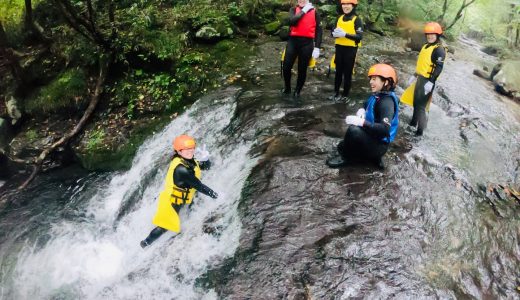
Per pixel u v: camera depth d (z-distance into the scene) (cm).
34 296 445
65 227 545
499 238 386
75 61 755
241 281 338
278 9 971
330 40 895
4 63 725
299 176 443
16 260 498
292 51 586
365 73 745
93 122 706
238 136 547
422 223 389
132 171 620
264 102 611
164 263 408
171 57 757
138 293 394
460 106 638
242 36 863
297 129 533
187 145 422
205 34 809
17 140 696
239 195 436
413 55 864
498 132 573
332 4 1031
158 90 722
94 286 438
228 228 406
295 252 355
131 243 496
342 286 324
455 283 333
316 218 390
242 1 921
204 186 430
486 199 436
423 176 451
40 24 813
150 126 679
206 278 367
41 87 755
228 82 713
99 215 564
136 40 757
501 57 988
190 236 421
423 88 516
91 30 703
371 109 418
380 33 979
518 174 498
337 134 521
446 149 517
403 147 507
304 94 642
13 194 627
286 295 320
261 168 462
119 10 840
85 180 640
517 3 1009
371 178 441
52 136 698
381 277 332
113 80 749
